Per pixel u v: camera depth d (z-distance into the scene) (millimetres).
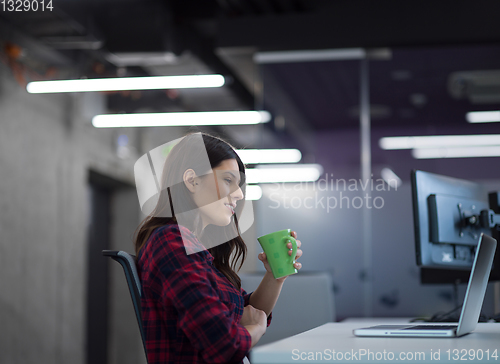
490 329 1379
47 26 3555
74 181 4730
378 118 4082
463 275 2033
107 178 5504
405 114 4117
